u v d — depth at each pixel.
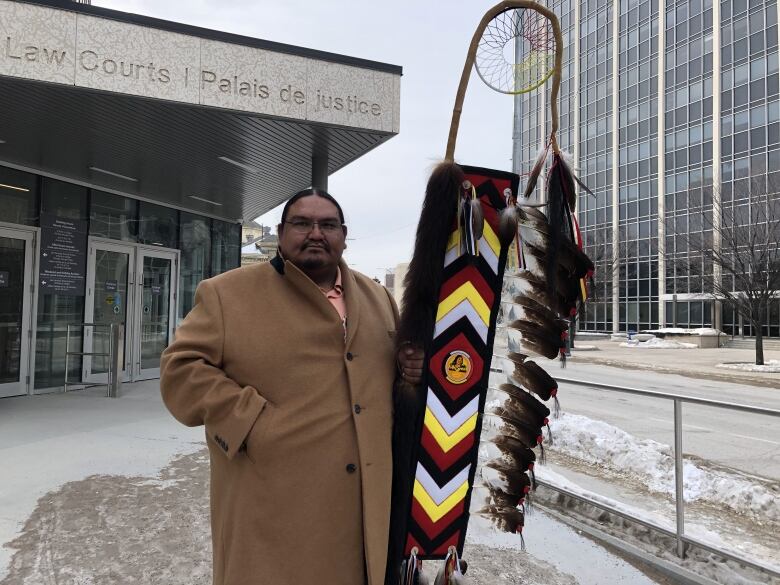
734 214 21.09
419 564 1.87
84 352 8.23
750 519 4.15
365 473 1.66
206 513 3.77
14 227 7.61
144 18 5.70
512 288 2.01
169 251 10.23
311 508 1.61
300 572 1.59
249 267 1.85
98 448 5.30
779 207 20.81
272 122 6.42
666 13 39.38
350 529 1.65
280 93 6.28
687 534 3.44
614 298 42.72
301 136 6.92
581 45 47.31
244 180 8.74
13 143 6.93
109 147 7.14
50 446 5.32
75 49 5.44
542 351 1.99
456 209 1.89
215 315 1.71
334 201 1.86
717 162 35.66
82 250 8.53
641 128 41.38
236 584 1.60
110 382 7.92
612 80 44.06
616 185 43.62
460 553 1.88
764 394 12.14
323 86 6.49
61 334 8.31
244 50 6.11
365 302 1.95
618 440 5.70
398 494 1.80
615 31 43.69
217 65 6.00
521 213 1.99
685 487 4.79
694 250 25.12
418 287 1.86
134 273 9.50
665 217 35.66
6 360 7.66
